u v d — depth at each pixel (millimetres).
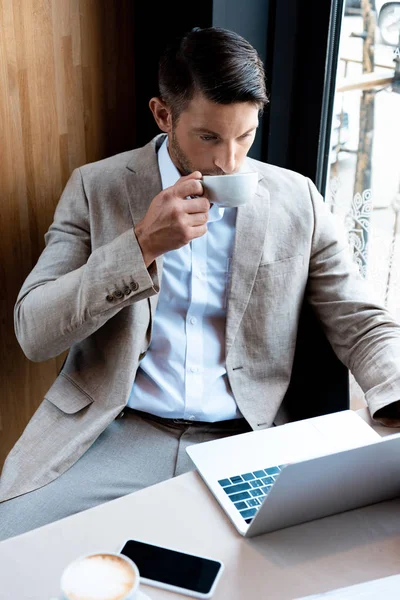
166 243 1242
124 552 893
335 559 899
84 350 1496
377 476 961
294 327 1531
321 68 1759
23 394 1926
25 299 1392
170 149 1451
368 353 1408
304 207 1516
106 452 1422
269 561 892
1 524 1262
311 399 1618
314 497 923
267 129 1861
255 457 1101
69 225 1478
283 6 1730
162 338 1481
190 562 881
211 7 1661
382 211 1780
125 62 1835
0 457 1952
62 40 1691
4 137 1671
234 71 1248
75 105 1774
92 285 1271
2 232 1747
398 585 822
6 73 1622
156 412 1478
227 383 1503
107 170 1479
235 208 1462
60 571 863
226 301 1484
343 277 1534
